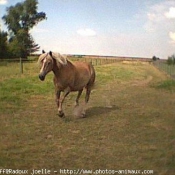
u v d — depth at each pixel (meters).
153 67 29.88
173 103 8.60
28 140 5.22
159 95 10.20
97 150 4.70
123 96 10.10
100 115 7.10
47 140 5.22
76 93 10.50
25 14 38.38
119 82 15.02
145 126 6.07
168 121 6.44
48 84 11.98
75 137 5.39
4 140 5.20
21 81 12.43
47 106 8.13
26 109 7.67
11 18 38.31
